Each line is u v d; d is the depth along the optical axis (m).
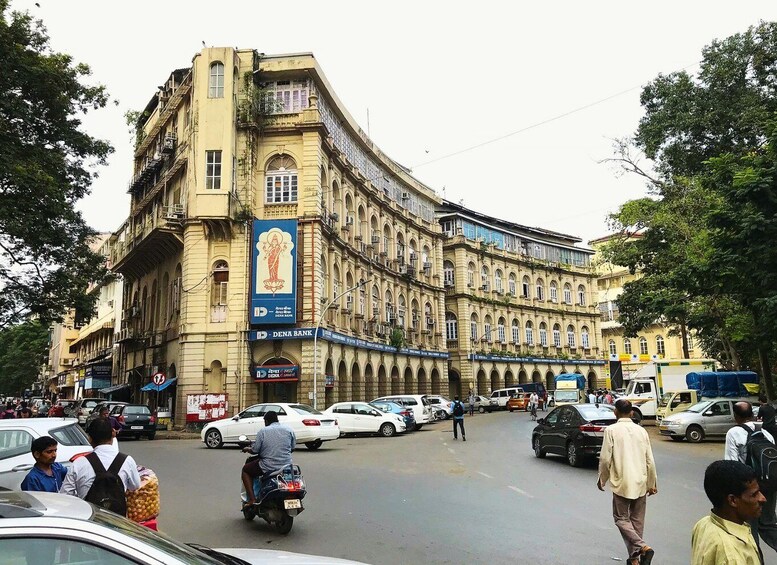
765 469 5.87
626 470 6.62
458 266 56.59
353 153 39.44
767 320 15.38
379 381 41.72
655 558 6.88
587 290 72.88
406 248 47.81
